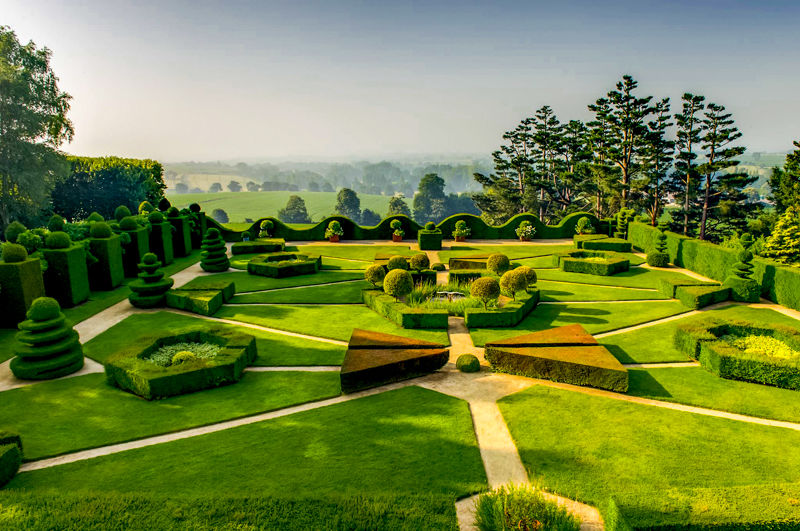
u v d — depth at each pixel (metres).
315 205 193.75
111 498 9.05
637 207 64.06
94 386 15.61
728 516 8.00
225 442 12.18
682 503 8.38
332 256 39.28
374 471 10.81
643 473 10.84
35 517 8.47
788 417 13.58
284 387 15.62
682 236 34.97
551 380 15.98
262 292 27.50
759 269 26.30
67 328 16.81
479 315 21.02
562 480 10.55
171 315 23.14
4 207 46.22
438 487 10.24
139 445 12.19
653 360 17.61
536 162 70.81
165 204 39.72
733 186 54.66
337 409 14.05
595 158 64.75
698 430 12.77
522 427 12.87
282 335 20.59
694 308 23.77
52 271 23.56
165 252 34.44
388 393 15.11
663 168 58.03
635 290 27.69
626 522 7.91
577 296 26.45
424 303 24.02
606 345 19.05
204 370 15.24
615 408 13.95
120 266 29.00
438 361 16.52
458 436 12.39
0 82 42.16
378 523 8.59
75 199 59.38
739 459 11.45
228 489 10.11
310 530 8.33
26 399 14.63
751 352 16.75
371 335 18.22
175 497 9.11
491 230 48.53
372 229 48.03
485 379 16.14
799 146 50.06
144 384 14.50
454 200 163.62
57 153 48.12
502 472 10.95
